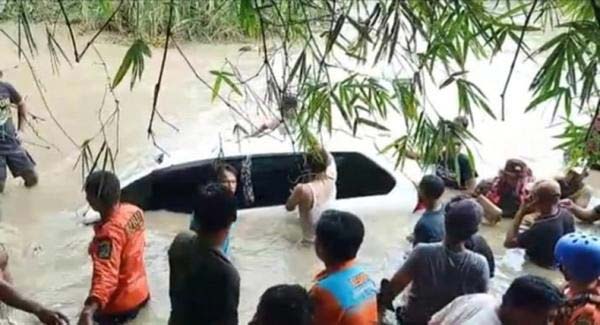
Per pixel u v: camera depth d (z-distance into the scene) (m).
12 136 6.45
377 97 2.72
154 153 7.07
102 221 4.38
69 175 6.82
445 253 4.00
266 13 2.71
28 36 2.82
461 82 2.58
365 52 2.75
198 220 3.57
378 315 4.07
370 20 2.44
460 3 2.39
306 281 5.23
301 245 5.65
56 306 4.84
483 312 3.08
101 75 9.60
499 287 5.13
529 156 7.46
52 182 6.68
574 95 2.95
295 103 2.72
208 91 9.26
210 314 3.61
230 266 3.61
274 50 3.04
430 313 4.05
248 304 4.94
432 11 2.38
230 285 3.59
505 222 6.02
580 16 2.40
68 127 8.09
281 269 5.37
